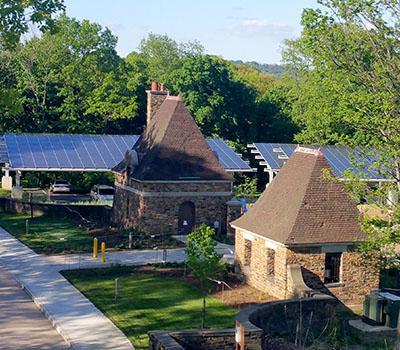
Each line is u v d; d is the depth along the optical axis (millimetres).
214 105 72438
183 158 43500
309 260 28344
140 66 102312
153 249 38594
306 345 23406
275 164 55812
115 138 59688
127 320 25344
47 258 35906
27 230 42719
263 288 29812
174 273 33094
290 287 27703
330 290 28672
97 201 59812
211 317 25859
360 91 27297
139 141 47625
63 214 49188
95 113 77812
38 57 77625
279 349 21969
